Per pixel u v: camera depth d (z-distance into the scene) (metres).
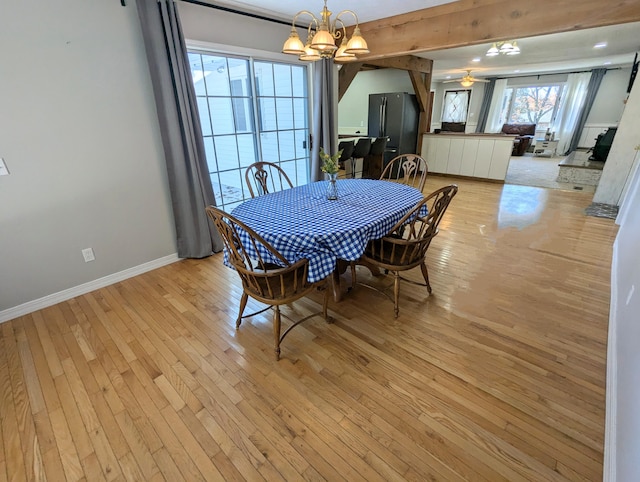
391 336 2.05
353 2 3.03
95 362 1.89
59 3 2.15
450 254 3.15
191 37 2.87
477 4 2.95
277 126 3.92
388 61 5.35
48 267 2.44
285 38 3.65
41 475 1.31
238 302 2.47
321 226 1.85
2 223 2.19
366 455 1.35
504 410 1.53
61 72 2.24
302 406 1.58
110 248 2.74
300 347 1.97
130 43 2.51
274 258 1.85
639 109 4.13
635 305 1.63
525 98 10.30
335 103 4.36
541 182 6.23
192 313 2.34
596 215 4.20
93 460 1.36
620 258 2.69
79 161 2.44
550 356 1.85
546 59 6.52
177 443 1.42
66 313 2.37
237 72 3.36
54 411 1.58
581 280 2.64
